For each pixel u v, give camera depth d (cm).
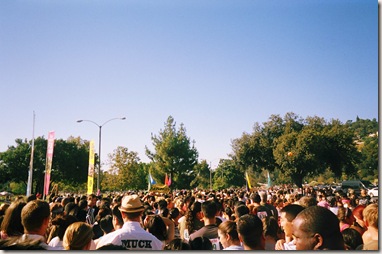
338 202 1128
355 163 6322
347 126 6319
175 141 6469
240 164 6781
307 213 271
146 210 809
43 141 8231
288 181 8519
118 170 6347
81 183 8538
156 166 6450
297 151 5872
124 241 487
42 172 8038
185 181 6456
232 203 1086
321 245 259
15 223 462
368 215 466
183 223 773
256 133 6662
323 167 6184
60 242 504
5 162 7988
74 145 8544
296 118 6712
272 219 539
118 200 1111
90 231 429
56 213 729
